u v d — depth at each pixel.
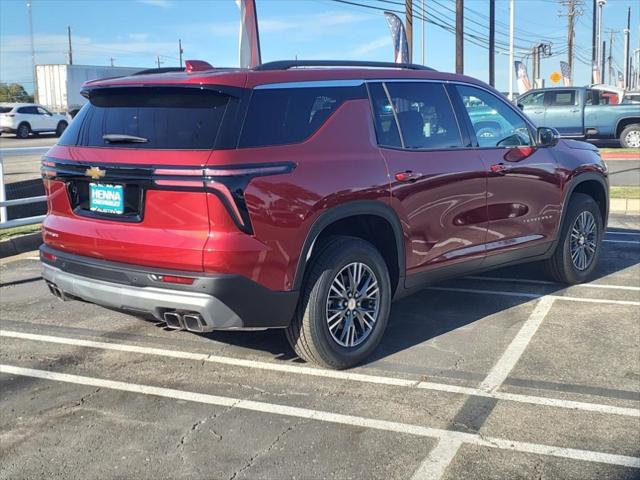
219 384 4.53
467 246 5.49
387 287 4.88
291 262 4.21
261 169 4.06
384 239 4.98
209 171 3.92
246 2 9.38
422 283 5.23
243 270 4.01
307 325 4.44
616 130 21.53
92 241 4.36
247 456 3.60
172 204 4.05
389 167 4.78
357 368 4.77
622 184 14.11
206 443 3.74
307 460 3.55
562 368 4.73
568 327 5.57
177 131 4.14
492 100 5.93
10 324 5.83
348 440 3.75
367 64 5.15
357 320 4.76
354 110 4.74
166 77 4.32
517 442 3.70
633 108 21.20
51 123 36.38
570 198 6.62
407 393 4.35
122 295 4.25
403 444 3.70
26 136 35.22
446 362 4.86
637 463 3.48
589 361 4.85
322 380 4.57
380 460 3.54
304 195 4.24
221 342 5.31
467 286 6.88
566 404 4.16
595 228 6.88
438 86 5.46
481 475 3.38
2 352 5.17
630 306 6.12
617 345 5.15
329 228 4.66
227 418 4.04
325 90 4.63
